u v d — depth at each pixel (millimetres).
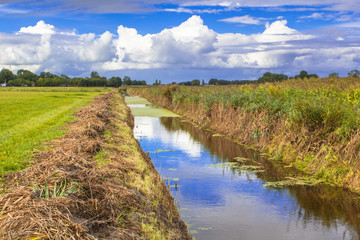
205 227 6090
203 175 9492
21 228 3336
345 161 8656
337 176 8742
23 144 8336
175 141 14953
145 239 4230
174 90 33125
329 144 9477
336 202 7430
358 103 9938
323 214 6797
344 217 6648
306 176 9344
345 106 10250
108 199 4660
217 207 7082
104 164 6555
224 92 20578
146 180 6723
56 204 3896
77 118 14023
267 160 11297
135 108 33031
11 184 5191
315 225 6285
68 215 3744
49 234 3260
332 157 9133
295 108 11391
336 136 9438
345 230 6082
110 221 4215
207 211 6855
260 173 9711
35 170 5637
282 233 5910
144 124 20875
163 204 6117
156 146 13758
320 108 10258
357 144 8469
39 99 29828
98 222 4008
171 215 5910
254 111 14844
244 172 9820
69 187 4609
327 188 8328
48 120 13570
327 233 5953
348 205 7262
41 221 3426
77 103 24781
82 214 4105
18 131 10609
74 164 6062
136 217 4734
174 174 9570
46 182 4664
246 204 7297
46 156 7000
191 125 20562
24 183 5031
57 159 6305
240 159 11469
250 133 14211
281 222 6387
